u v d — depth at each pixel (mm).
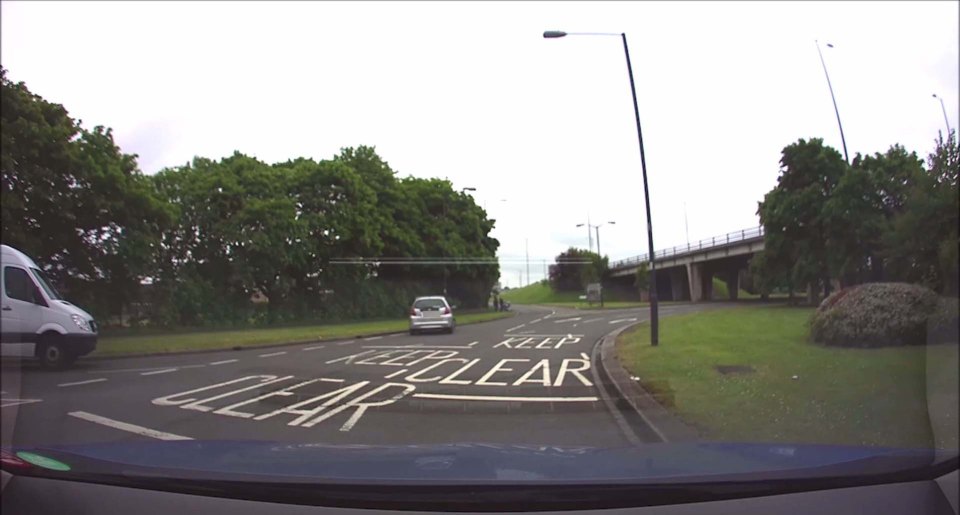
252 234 30859
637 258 81188
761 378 10094
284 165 42156
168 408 8969
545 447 3861
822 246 31594
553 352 17234
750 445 3893
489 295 63125
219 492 3051
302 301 36438
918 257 14086
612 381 11289
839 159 31750
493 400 9594
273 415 8430
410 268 46781
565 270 97375
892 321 12969
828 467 3199
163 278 24938
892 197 18844
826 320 14148
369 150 45188
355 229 38312
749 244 56062
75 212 17219
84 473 3246
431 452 3699
